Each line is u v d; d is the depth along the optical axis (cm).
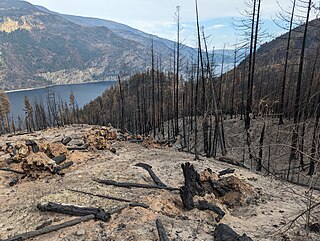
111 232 689
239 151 2230
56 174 1211
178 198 982
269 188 1193
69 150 1602
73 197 924
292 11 1886
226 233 671
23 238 666
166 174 1262
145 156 1625
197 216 834
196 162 1548
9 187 1066
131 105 5441
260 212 927
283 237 729
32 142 1401
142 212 798
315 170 462
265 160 1590
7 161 1337
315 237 721
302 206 966
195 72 3042
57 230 712
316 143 461
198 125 3262
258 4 1844
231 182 1064
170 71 4194
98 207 848
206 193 971
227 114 3569
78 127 3856
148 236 671
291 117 2112
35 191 1012
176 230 714
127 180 1138
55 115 6662
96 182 1105
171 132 3672
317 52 1630
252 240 651
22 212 833
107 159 1505
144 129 4319
